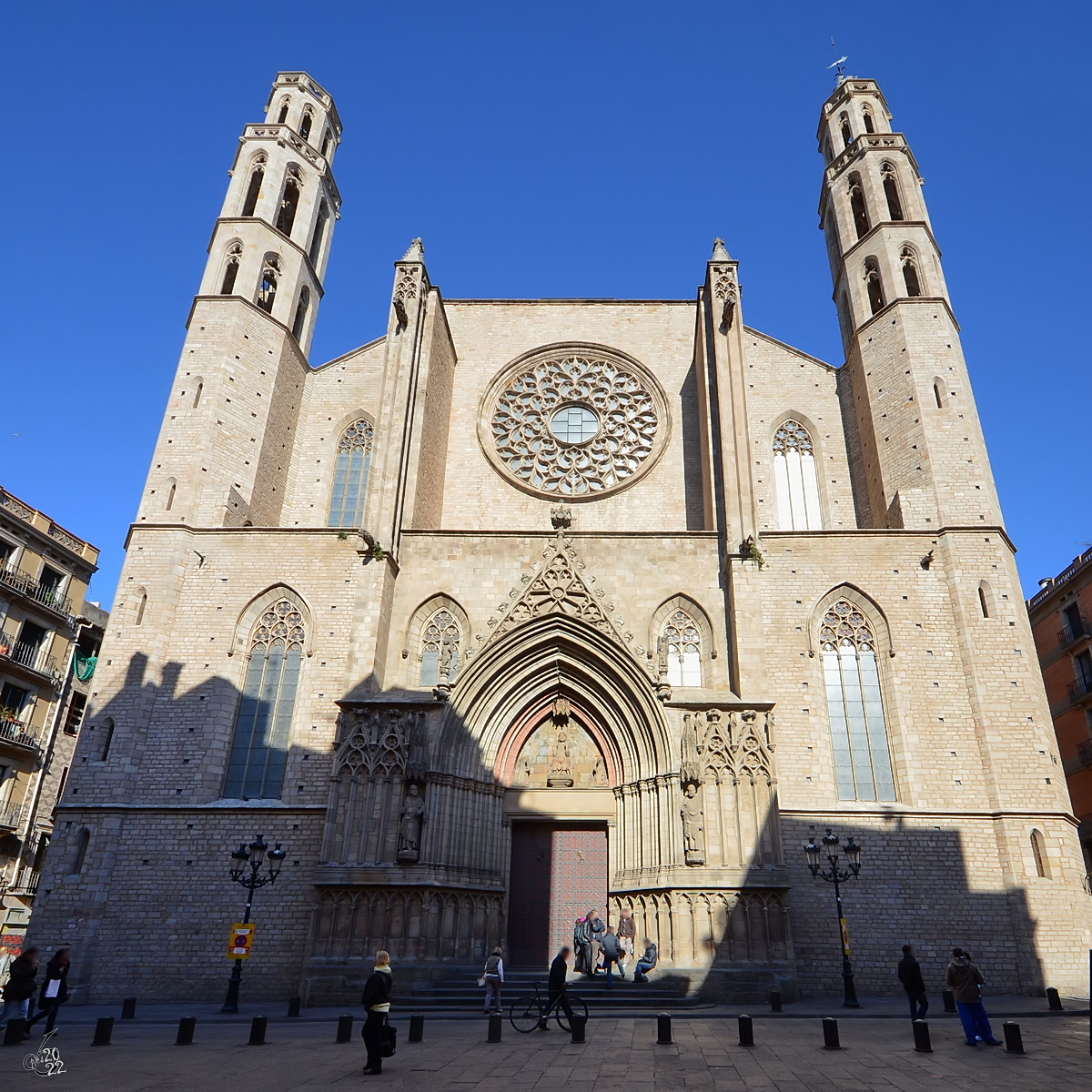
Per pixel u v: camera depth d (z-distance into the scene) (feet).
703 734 106.52
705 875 98.84
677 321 164.86
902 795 108.78
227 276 152.66
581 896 109.19
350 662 112.37
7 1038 62.95
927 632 116.57
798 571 121.19
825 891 103.65
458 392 159.22
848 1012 83.51
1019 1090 44.21
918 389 133.69
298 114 174.29
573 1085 46.85
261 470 140.05
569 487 151.64
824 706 113.60
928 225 152.15
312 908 103.04
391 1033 52.01
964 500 124.06
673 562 124.06
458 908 101.86
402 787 105.09
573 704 117.08
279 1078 49.47
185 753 111.86
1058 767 110.32
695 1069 51.42
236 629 119.55
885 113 173.06
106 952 101.24
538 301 167.63
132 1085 47.62
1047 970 97.45
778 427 153.17
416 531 125.49
